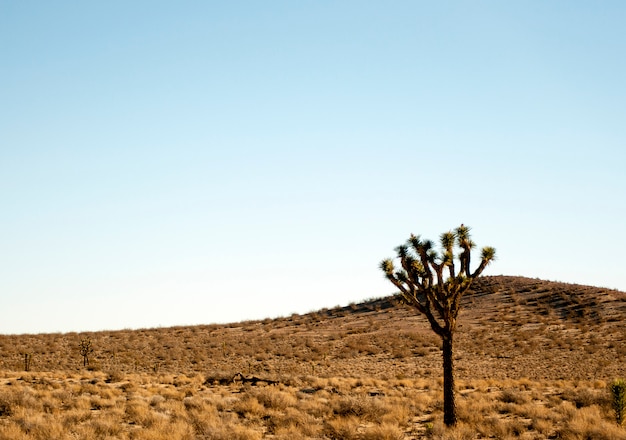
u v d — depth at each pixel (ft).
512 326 244.42
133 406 85.10
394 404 93.56
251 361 216.95
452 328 74.95
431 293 74.79
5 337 248.73
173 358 218.38
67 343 238.07
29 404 82.02
